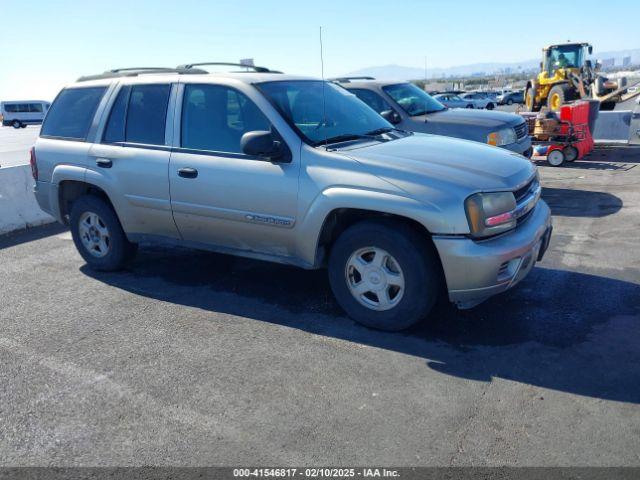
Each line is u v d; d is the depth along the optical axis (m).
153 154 4.90
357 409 3.14
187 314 4.56
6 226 7.57
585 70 20.69
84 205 5.54
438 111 8.52
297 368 3.62
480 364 3.57
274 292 4.95
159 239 5.17
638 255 5.44
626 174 9.85
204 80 4.76
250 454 2.81
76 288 5.27
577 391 3.22
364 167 3.95
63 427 3.09
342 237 4.09
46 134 5.80
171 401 3.30
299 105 4.60
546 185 9.23
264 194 4.30
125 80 5.27
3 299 5.04
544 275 5.03
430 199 3.69
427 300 3.88
